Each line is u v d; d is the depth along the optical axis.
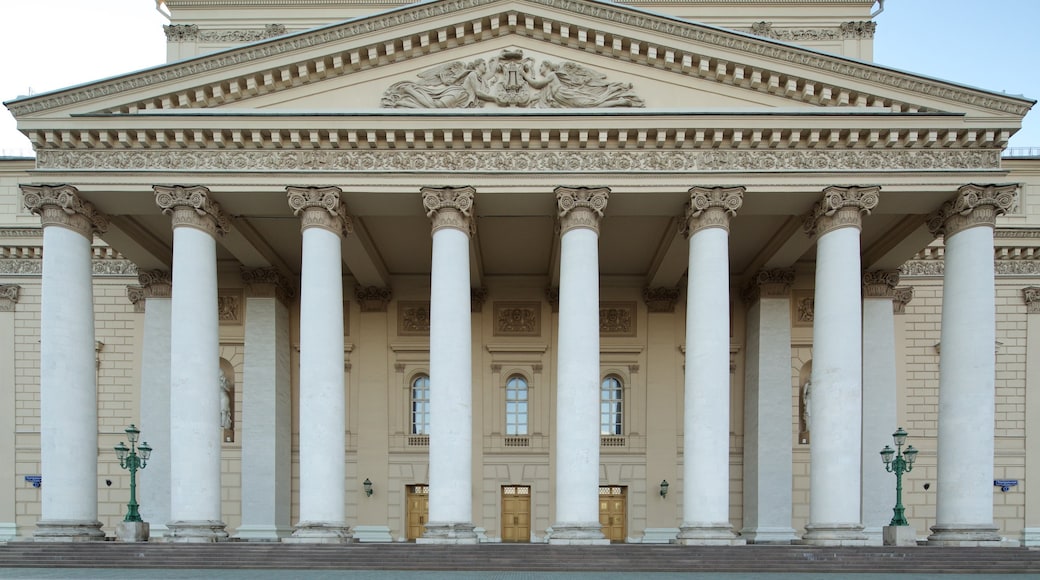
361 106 31.14
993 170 30.16
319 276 29.80
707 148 30.56
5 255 41.50
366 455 39.88
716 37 30.67
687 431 29.42
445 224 30.14
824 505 28.72
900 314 40.16
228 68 30.78
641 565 25.56
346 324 41.03
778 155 30.48
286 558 25.84
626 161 30.55
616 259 39.41
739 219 34.03
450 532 28.03
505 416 40.84
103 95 30.64
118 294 41.06
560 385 29.42
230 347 39.78
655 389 40.41
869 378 37.09
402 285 41.50
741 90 31.12
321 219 30.19
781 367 37.81
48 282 29.95
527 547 26.70
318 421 28.92
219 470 29.81
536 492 39.97
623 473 40.00
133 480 30.05
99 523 30.23
